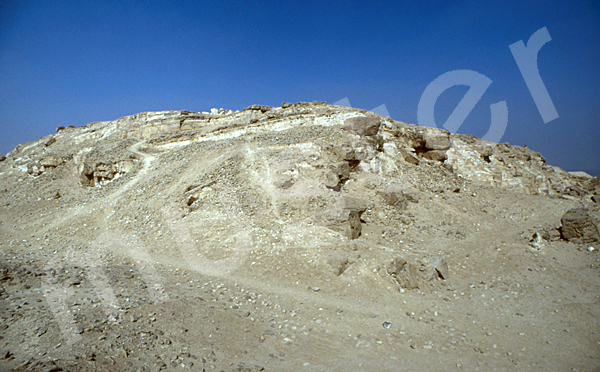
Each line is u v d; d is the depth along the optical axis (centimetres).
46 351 638
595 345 892
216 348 767
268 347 800
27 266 1195
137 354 693
